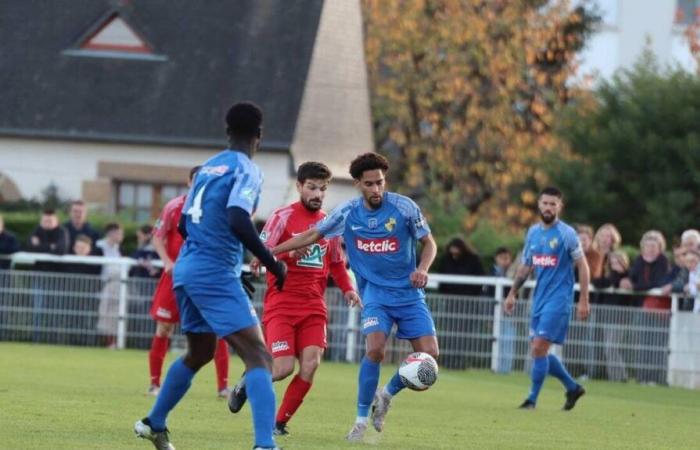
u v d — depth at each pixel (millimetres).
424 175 109000
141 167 92500
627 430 37531
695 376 60906
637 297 61344
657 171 94000
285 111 92688
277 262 24531
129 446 27453
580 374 61500
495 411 41938
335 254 33250
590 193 94812
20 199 91812
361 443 30594
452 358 63062
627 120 95625
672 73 97250
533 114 111375
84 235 64688
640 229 94375
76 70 95500
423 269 31188
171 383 25594
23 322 64000
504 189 107500
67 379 44906
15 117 92938
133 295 64125
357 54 102688
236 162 24750
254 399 24531
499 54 106062
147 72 95375
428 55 107000
